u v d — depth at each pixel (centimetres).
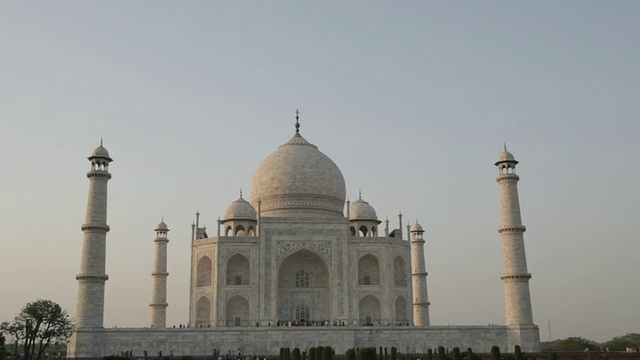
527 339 13362
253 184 17500
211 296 14925
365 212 17212
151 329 13088
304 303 15675
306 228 15362
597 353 12006
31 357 13050
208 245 15262
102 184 13762
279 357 12281
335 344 13275
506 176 14200
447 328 13625
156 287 17012
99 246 13438
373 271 15825
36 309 12900
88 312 13025
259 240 15188
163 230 17425
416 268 17788
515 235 13912
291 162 17162
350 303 15012
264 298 14850
